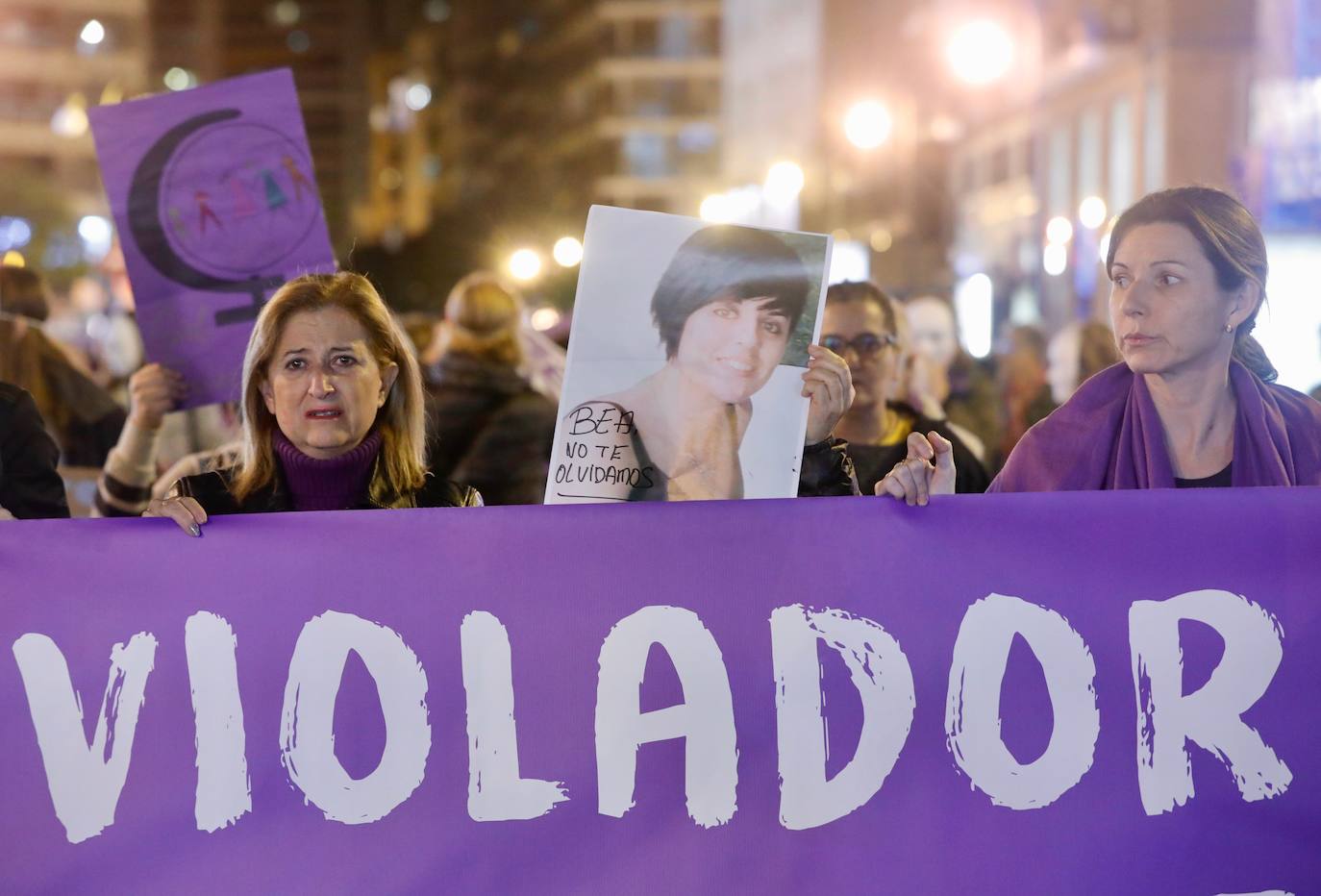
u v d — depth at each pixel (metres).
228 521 2.71
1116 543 2.81
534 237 56.66
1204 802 2.78
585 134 92.38
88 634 2.68
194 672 2.69
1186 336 2.91
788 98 55.28
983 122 32.81
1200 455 2.98
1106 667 2.79
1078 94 28.44
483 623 2.73
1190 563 2.81
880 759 2.76
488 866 2.70
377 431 2.97
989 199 32.91
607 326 2.92
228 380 3.83
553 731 2.72
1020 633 2.78
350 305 2.89
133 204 3.80
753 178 59.81
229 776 2.68
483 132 113.88
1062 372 6.62
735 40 62.97
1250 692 2.80
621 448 2.93
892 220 34.78
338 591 2.71
